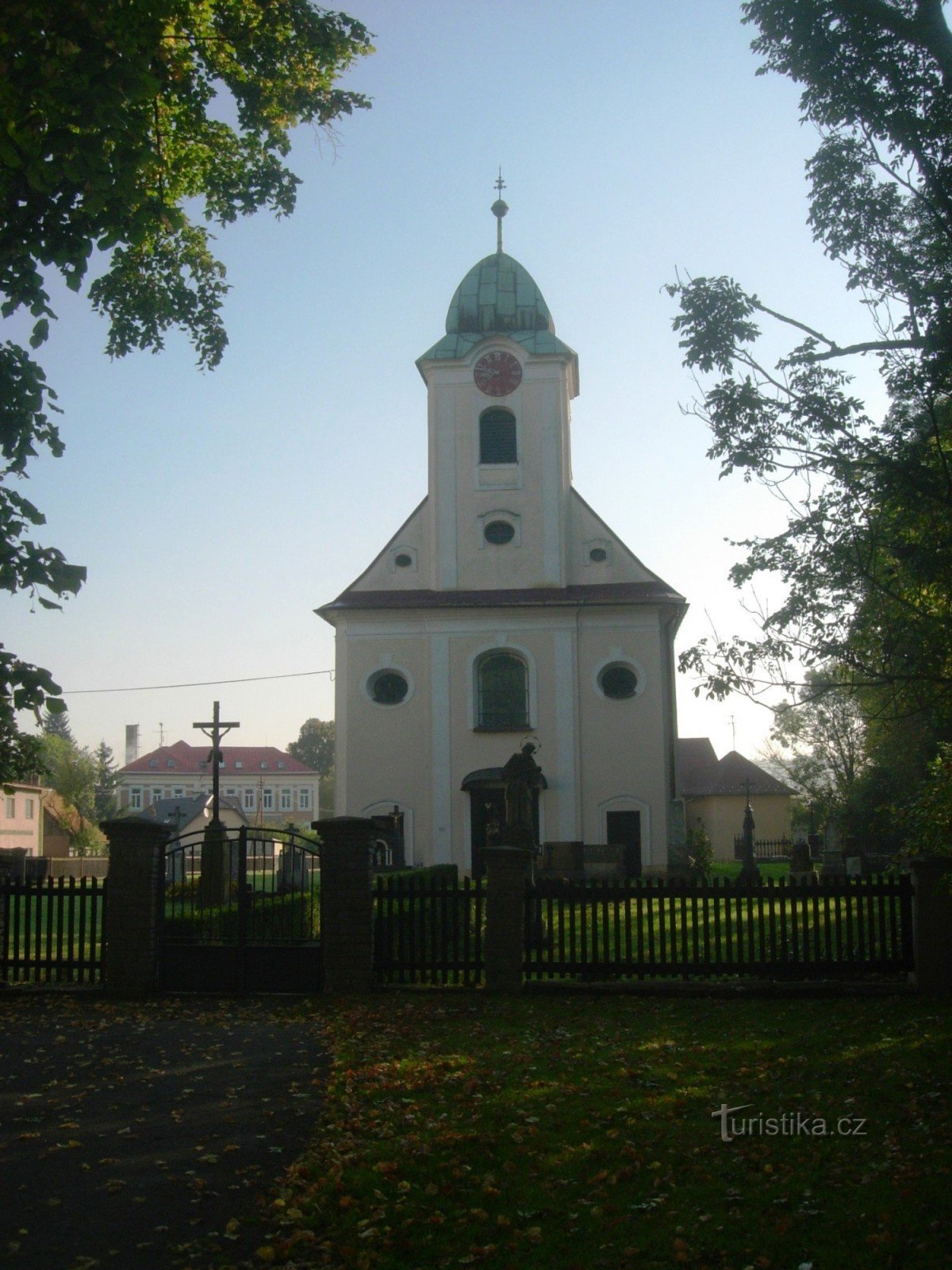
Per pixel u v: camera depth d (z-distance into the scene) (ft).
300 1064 32.68
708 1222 20.75
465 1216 21.26
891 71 34.83
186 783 349.00
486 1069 31.53
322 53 55.77
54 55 23.39
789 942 55.62
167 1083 30.63
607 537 123.75
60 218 26.12
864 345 35.17
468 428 124.88
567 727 117.60
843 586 35.12
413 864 116.57
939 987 41.88
